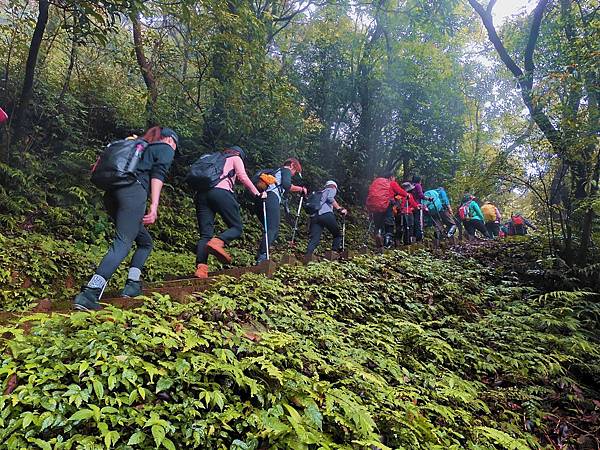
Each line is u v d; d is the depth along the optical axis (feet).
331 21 52.34
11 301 18.88
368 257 25.45
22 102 27.25
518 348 17.28
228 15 31.60
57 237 25.17
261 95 36.24
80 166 28.63
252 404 9.99
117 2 21.50
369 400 11.00
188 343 9.89
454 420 11.82
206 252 17.72
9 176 25.67
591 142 23.66
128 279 13.83
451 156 58.29
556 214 27.63
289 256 21.62
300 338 12.99
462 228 46.11
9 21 29.91
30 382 8.24
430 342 15.74
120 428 8.25
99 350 9.20
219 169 17.88
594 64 23.32
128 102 34.04
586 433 13.51
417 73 56.08
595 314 20.86
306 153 49.06
